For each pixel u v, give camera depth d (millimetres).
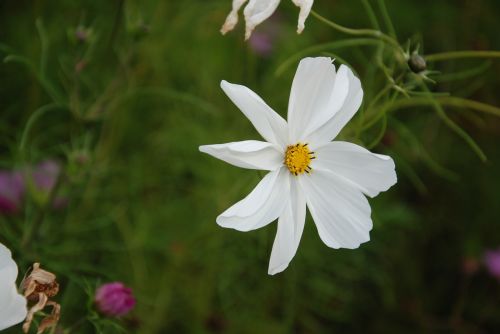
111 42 424
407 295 574
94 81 516
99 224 491
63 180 424
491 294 578
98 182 508
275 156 352
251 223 336
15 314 290
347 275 545
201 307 518
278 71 404
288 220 346
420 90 475
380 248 557
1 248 291
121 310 367
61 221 494
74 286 446
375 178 353
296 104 349
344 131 416
